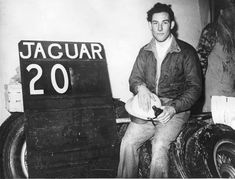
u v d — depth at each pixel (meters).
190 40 2.91
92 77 2.48
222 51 3.04
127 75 2.64
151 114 2.61
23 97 2.23
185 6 2.93
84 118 2.38
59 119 2.30
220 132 2.83
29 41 2.35
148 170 2.53
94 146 2.38
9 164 2.19
